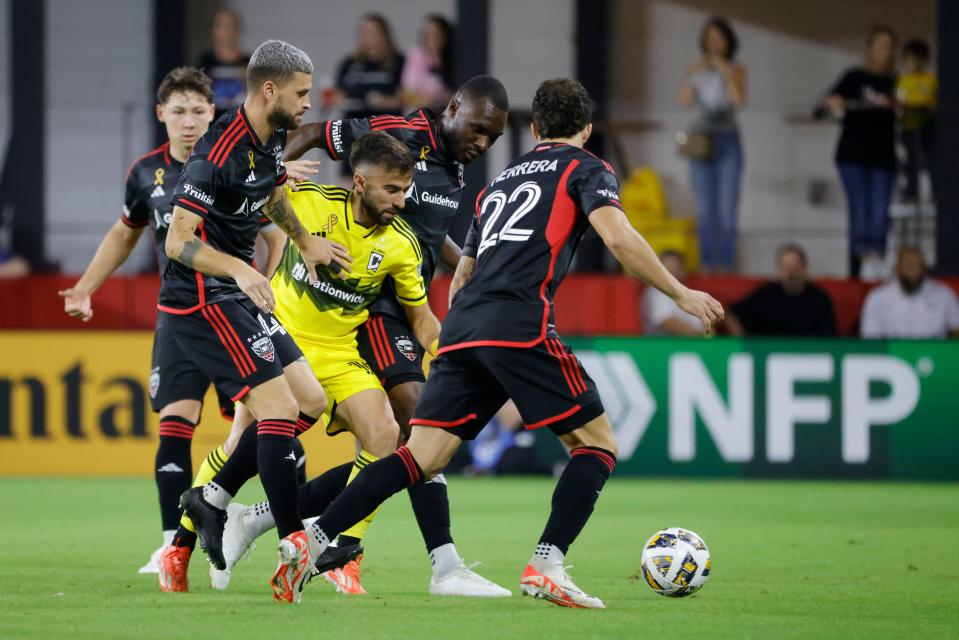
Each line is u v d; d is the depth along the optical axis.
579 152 18.22
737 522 32.06
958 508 36.00
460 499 38.53
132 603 17.97
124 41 56.31
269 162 18.78
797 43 55.34
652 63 55.78
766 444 45.25
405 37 57.28
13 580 20.94
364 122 22.42
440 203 22.31
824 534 29.36
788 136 50.16
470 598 18.88
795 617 17.09
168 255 18.36
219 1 56.72
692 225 49.56
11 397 45.66
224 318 19.16
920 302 45.94
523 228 17.88
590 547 26.53
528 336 17.53
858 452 45.06
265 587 20.20
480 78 22.00
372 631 15.47
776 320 46.72
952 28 46.97
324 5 57.16
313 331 20.94
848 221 48.88
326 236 20.30
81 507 35.50
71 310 23.38
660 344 45.56
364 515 17.78
